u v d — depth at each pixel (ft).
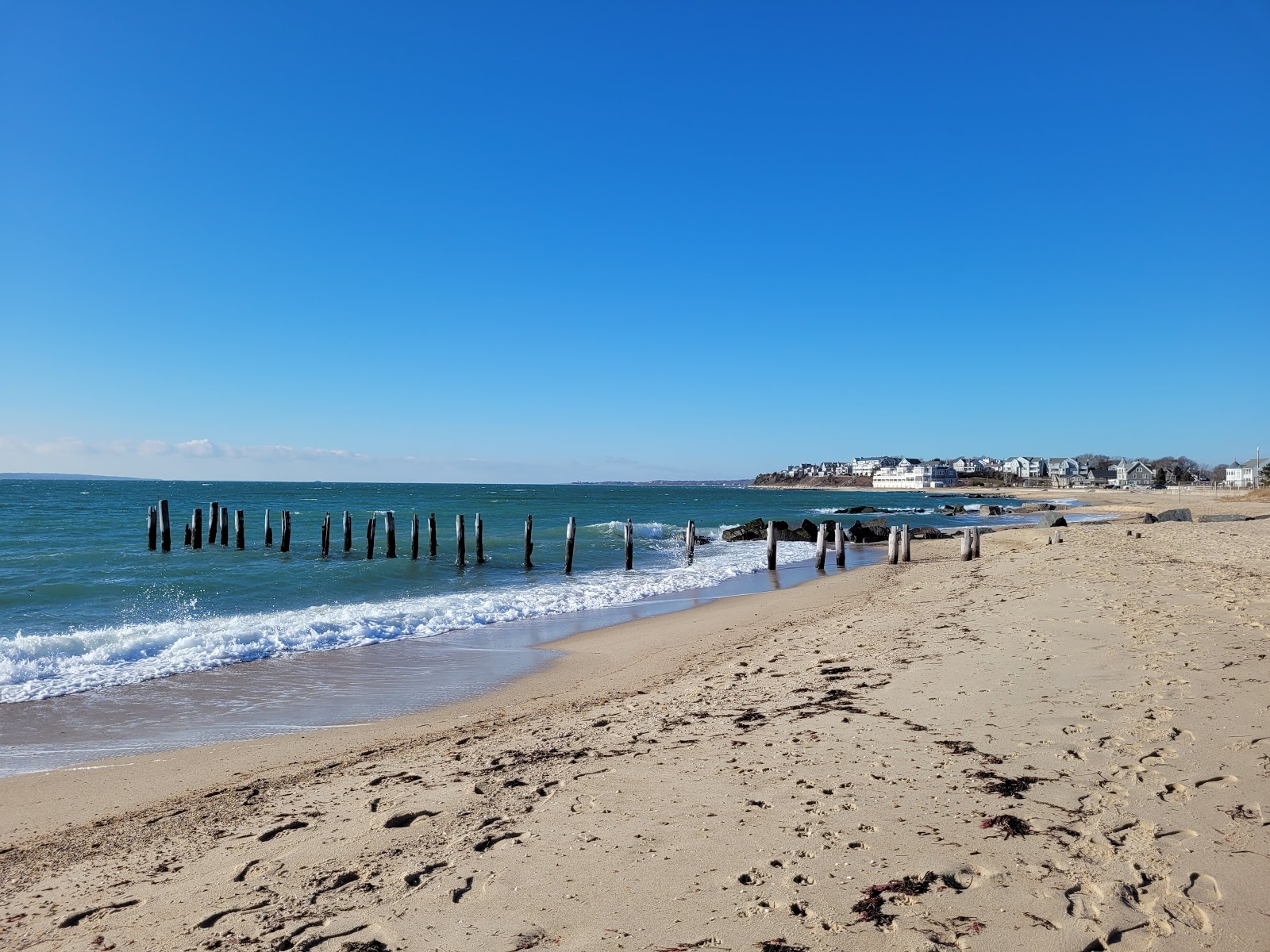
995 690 23.45
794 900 11.83
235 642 42.32
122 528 134.00
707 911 11.73
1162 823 13.53
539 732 23.99
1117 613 34.94
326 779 20.79
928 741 19.12
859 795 15.87
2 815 19.85
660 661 37.47
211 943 11.94
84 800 20.74
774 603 56.49
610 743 21.68
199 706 31.12
